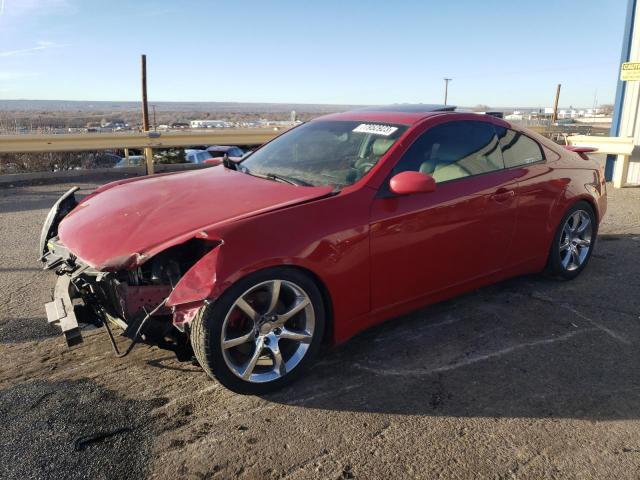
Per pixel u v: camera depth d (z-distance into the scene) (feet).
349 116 13.34
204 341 8.43
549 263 14.29
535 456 7.72
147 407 8.94
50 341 11.49
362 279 9.98
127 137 36.40
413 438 8.14
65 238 10.24
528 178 12.91
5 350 11.06
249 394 9.16
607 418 8.63
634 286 14.56
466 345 11.15
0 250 18.69
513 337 11.50
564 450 7.85
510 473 7.38
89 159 41.34
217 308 8.39
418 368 10.22
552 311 12.85
